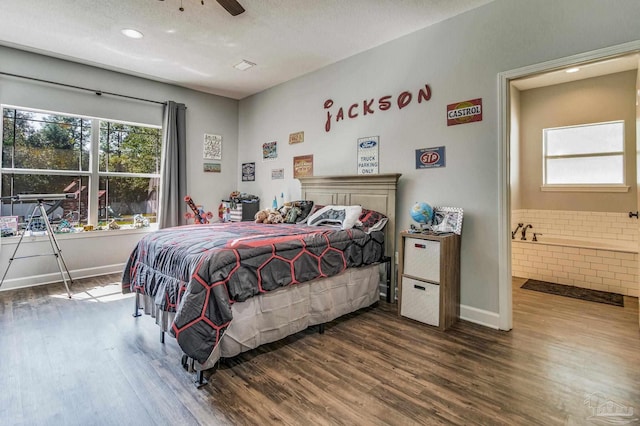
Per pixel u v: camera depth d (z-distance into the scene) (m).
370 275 3.10
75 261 4.03
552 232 4.55
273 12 2.82
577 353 2.26
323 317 2.62
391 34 3.23
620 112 4.06
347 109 3.78
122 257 4.39
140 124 4.46
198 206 4.96
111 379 1.92
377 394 1.79
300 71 4.18
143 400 1.73
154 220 4.73
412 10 2.80
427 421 1.58
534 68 2.46
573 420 1.58
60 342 2.38
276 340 2.31
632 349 2.32
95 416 1.61
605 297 3.53
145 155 4.62
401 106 3.28
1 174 3.58
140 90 4.41
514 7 2.55
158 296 2.22
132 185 4.53
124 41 3.35
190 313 1.81
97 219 4.25
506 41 2.60
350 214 3.09
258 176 5.06
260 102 5.00
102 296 3.40
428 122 3.08
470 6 2.75
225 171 5.32
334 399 1.75
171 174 4.59
